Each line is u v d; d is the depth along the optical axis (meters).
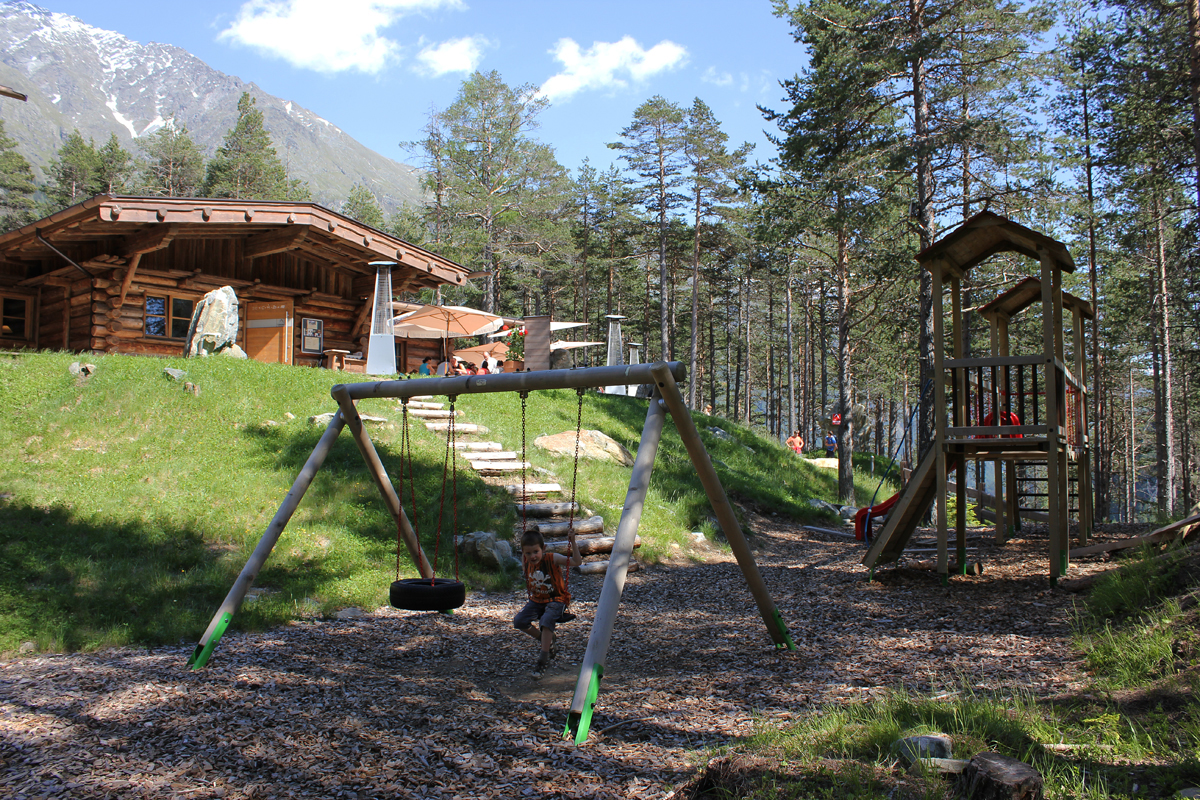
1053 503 8.19
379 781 3.59
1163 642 4.95
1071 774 3.15
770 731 3.94
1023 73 16.56
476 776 3.66
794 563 11.27
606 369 5.52
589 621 7.52
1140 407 47.81
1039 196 16.27
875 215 16.95
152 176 63.62
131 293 16.58
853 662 5.71
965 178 17.53
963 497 9.36
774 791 3.05
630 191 41.88
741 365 60.31
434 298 43.97
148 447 10.64
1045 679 4.93
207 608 7.00
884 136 17.02
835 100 16.95
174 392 11.95
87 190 61.34
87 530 8.33
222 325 14.80
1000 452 9.51
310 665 5.72
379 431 12.45
